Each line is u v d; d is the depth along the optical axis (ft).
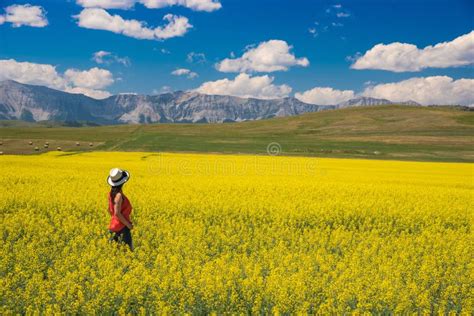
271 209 47.14
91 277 26.02
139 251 30.68
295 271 28.04
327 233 39.58
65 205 46.75
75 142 281.54
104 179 71.41
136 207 47.26
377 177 95.30
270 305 23.81
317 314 22.71
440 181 88.99
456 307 24.44
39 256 30.40
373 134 402.93
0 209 44.96
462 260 31.48
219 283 24.41
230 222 41.42
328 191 63.16
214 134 396.37
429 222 45.34
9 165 101.91
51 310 21.84
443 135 379.55
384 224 43.86
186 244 33.35
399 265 28.50
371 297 24.22
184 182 69.46
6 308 22.77
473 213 49.88
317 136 392.47
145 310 23.02
